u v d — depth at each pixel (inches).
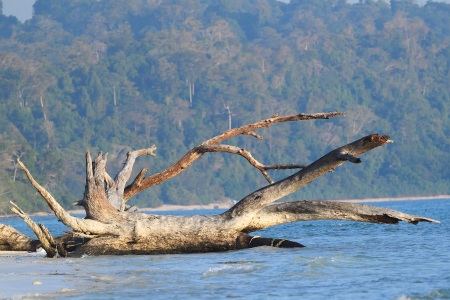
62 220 2357.3
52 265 2164.1
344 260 2091.5
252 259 2204.7
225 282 1736.0
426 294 1536.7
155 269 2017.7
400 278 1764.3
